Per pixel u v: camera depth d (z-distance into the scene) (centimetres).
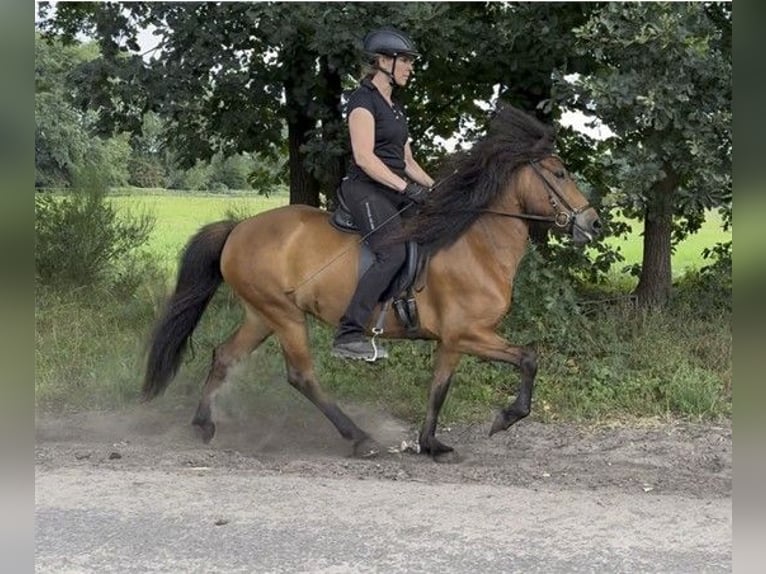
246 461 537
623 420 642
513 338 731
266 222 566
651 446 583
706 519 416
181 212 1253
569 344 739
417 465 541
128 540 387
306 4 737
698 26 632
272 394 683
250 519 414
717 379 682
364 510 427
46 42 956
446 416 646
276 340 759
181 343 585
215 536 393
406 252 522
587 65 792
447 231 525
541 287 730
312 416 660
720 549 378
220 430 629
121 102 862
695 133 654
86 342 783
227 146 957
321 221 555
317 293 545
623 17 630
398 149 534
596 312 829
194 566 361
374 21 729
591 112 707
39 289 925
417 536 393
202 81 815
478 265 527
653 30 613
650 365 712
